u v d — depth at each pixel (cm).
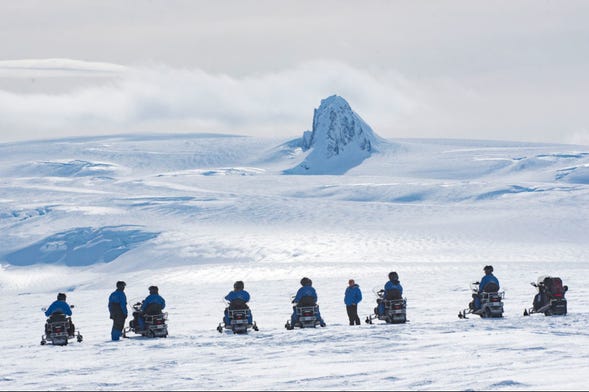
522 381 2631
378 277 12344
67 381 3108
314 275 14562
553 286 5556
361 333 4738
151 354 4091
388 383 2741
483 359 3300
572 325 4750
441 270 14225
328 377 2952
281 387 2741
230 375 3122
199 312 7269
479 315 5803
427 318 5888
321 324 5525
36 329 6209
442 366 3136
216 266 17400
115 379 3122
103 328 6219
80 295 10725
